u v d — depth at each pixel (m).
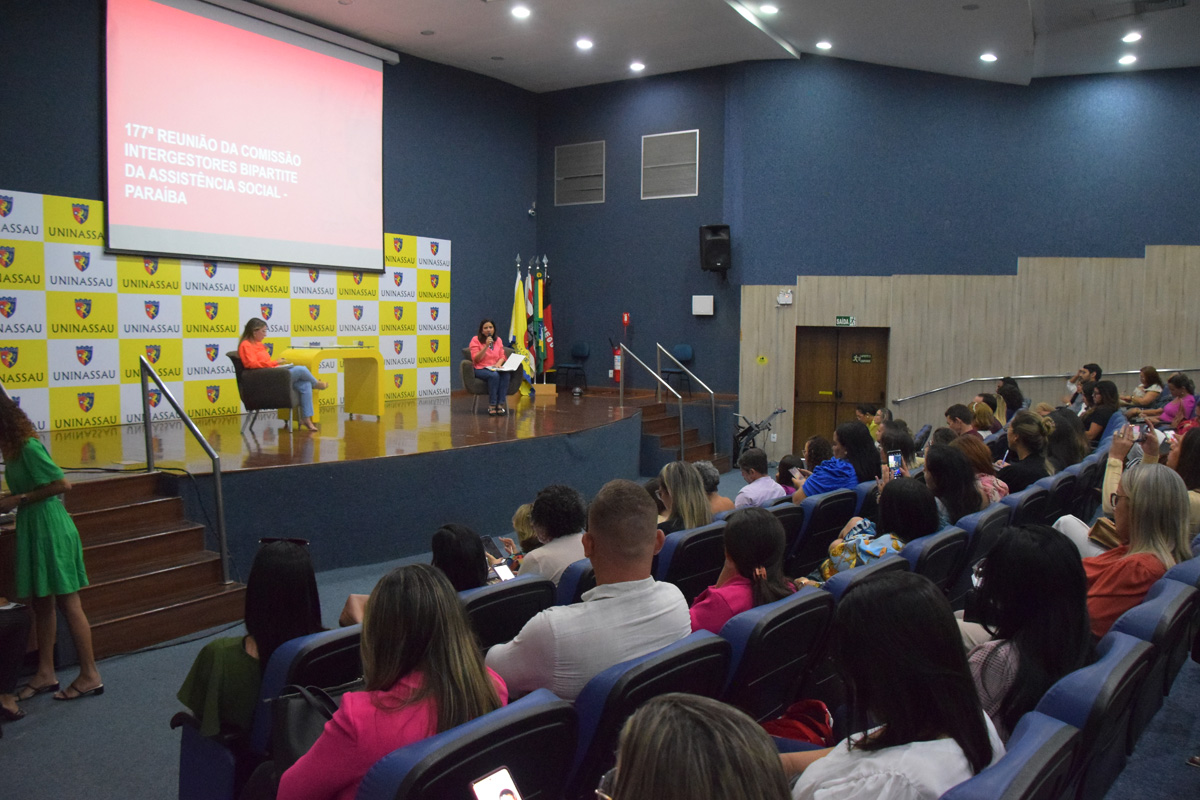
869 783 1.28
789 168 11.31
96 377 7.99
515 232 12.88
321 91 9.86
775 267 11.42
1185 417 7.37
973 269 11.00
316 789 1.62
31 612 4.00
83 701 3.80
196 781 2.40
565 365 13.05
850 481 4.86
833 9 9.20
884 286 11.17
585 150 12.84
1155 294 10.52
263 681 2.26
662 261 12.34
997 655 1.91
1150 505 2.74
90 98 7.87
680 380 12.28
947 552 3.26
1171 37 9.20
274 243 9.42
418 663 1.71
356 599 2.99
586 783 1.99
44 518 3.72
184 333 8.67
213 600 4.77
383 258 10.72
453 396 11.76
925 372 11.14
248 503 5.51
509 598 2.77
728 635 2.31
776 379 11.52
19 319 7.45
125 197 8.10
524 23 9.91
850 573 2.77
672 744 0.83
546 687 2.12
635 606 2.19
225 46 8.87
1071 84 10.66
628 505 2.21
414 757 1.46
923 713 1.34
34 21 7.46
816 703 2.39
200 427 8.07
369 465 6.12
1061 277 10.78
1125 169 10.54
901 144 11.07
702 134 11.91
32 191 7.50
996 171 10.91
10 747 3.36
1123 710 1.89
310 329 9.92
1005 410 10.36
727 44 10.68
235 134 9.00
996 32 9.13
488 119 12.30
